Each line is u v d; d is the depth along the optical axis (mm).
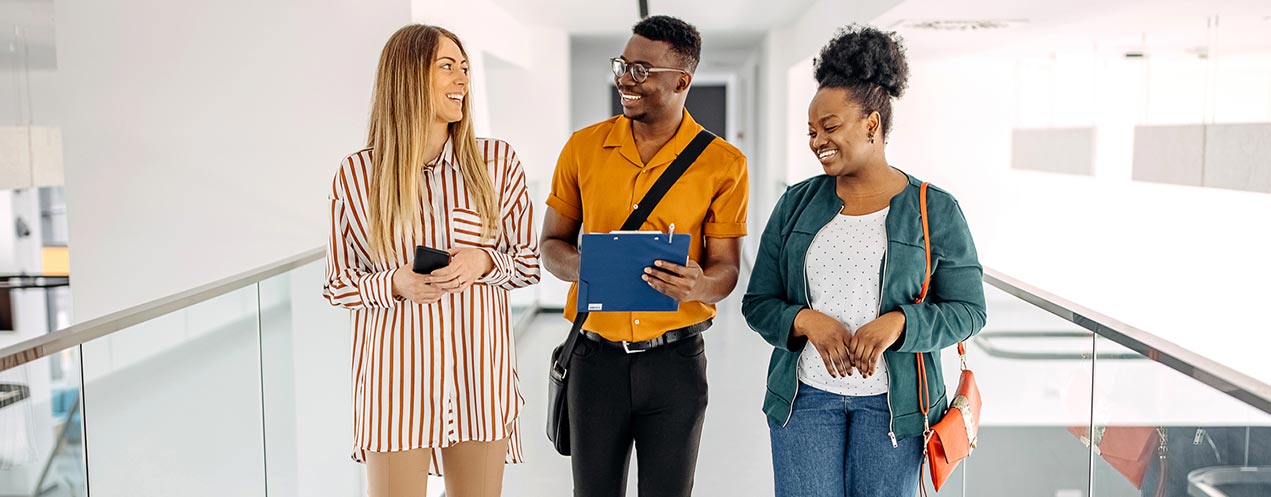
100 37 4492
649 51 2316
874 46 2047
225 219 4547
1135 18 5648
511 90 9234
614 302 2215
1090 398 2113
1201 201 9656
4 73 10961
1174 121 9711
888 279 2080
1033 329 2559
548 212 2643
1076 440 2205
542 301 9242
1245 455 1435
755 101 12133
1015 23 5918
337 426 3387
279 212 4527
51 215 12398
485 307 2248
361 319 2258
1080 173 7582
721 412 5363
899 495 2152
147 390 2037
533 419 5293
